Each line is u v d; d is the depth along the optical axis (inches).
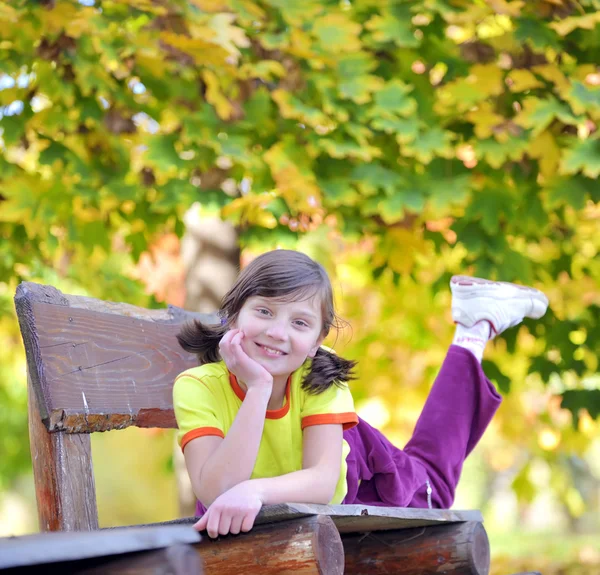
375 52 255.4
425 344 347.3
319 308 133.0
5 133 241.9
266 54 235.3
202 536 115.5
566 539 666.8
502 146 237.6
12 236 267.6
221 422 134.7
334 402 139.6
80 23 210.7
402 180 239.1
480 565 146.2
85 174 239.5
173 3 212.8
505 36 238.5
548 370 276.8
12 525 842.8
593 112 227.1
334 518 119.2
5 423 433.7
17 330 353.7
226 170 241.6
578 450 363.6
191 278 276.5
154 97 243.0
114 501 936.3
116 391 146.6
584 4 237.6
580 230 302.2
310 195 228.5
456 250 319.9
